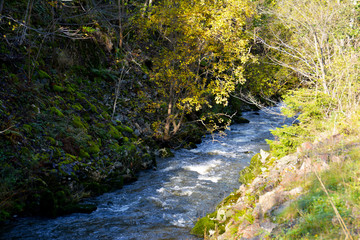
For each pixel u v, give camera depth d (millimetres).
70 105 11391
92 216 7539
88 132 10688
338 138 7047
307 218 3930
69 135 9742
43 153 8523
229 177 10523
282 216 4438
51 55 12531
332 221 3670
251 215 5246
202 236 6316
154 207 8148
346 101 9180
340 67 10055
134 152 11227
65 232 6660
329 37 12398
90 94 13086
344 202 4055
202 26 12703
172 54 12867
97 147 10250
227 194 8977
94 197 8711
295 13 13297
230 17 12273
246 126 19578
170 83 13930
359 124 7684
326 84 10523
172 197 8820
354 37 12148
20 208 7180
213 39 12625
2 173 7332
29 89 10195
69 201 7984
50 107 10375
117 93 13047
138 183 10000
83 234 6605
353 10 11914
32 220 7117
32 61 11328
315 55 12047
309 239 3484
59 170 8383
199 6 12562
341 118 8430
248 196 6715
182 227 6961
